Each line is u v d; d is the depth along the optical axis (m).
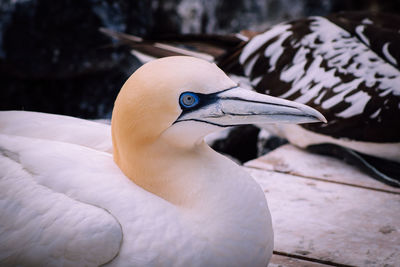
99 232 3.23
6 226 3.46
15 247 3.40
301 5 14.29
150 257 3.25
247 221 3.40
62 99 11.87
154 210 3.36
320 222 5.29
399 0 14.70
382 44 6.81
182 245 3.28
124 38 8.41
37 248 3.34
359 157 6.61
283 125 7.32
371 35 6.95
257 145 9.76
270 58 7.39
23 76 11.35
